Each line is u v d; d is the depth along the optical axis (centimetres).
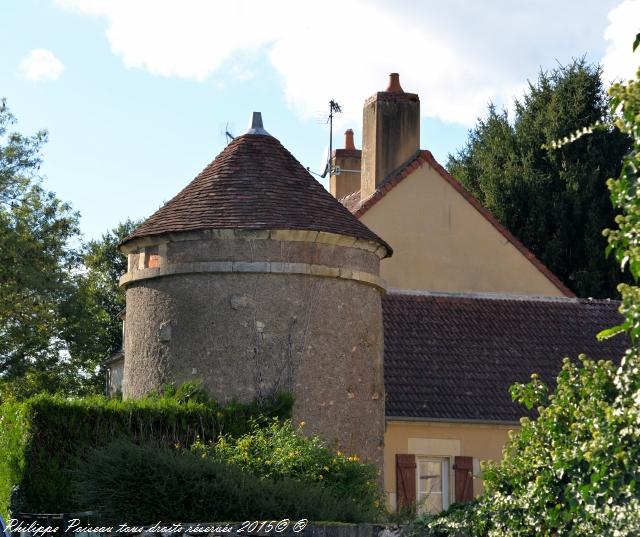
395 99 3109
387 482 2350
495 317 2773
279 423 1881
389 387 2445
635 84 1034
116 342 5197
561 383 1194
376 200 3006
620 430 1062
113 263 5378
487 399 2481
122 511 1460
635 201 1030
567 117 4041
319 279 2003
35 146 3997
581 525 1087
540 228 4019
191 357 1970
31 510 1736
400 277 2983
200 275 1984
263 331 1956
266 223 1966
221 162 2094
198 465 1492
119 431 1795
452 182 3077
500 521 1200
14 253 3653
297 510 1475
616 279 3897
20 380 3781
